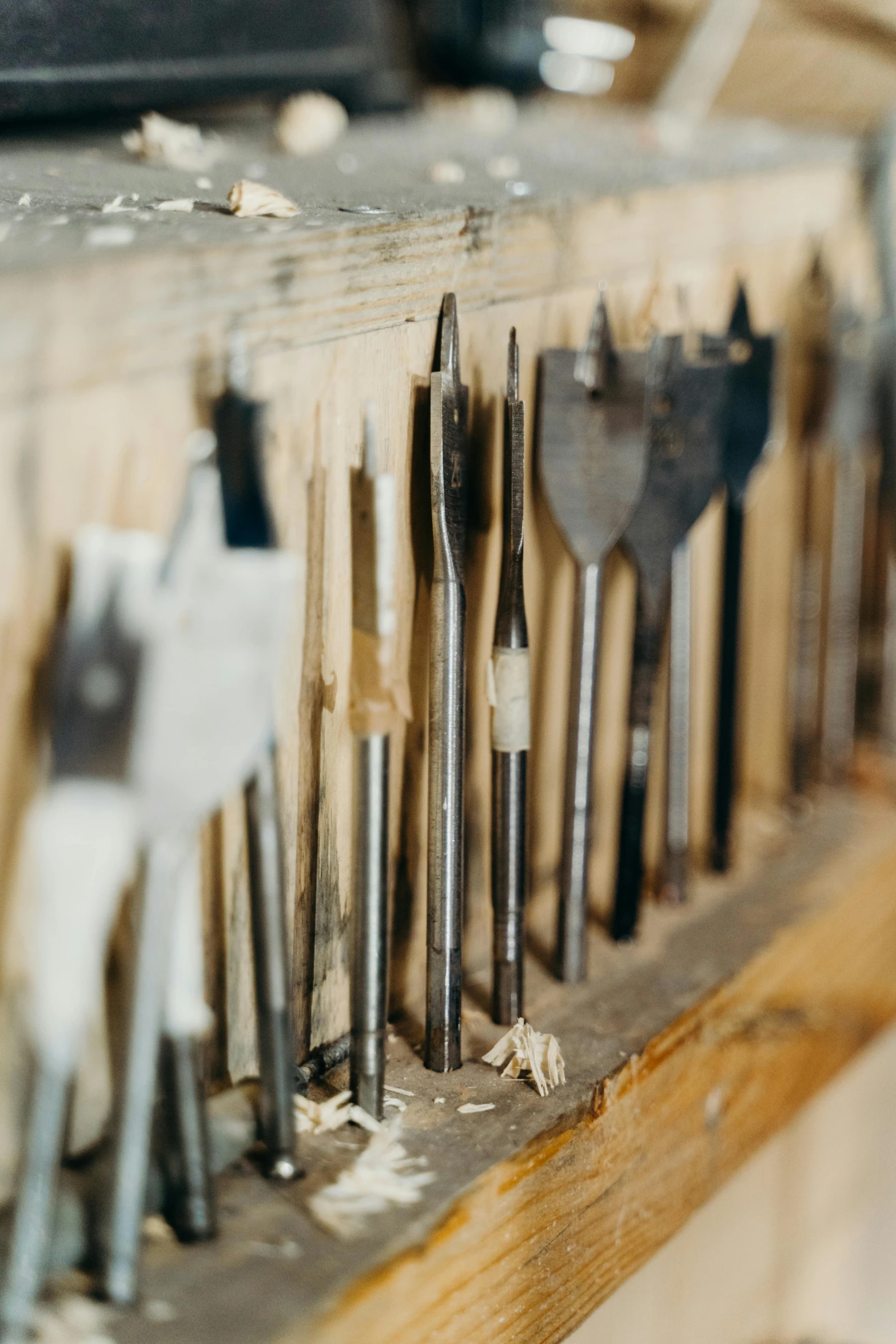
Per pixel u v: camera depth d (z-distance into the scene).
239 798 0.45
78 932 0.34
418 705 0.54
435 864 0.50
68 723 0.35
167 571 0.35
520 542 0.51
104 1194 0.39
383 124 0.85
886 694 0.97
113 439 0.37
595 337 0.56
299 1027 0.51
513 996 0.56
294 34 0.76
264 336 0.41
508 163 0.69
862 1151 0.97
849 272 0.86
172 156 0.64
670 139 0.84
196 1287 0.39
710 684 0.79
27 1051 0.39
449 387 0.47
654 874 0.76
